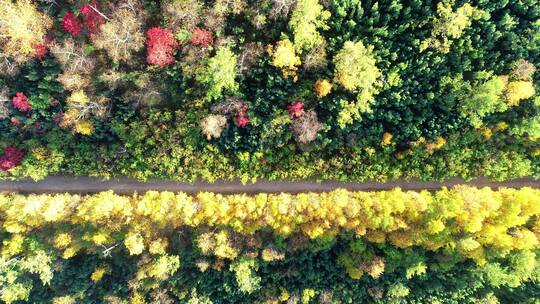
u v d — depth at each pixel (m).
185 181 47.50
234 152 44.88
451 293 49.31
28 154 45.28
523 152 44.28
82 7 39.62
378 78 39.88
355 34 39.53
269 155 44.91
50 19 40.06
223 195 47.59
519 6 38.50
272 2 37.94
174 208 44.56
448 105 41.16
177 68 40.97
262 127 42.59
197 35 39.03
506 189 45.12
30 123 43.44
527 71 39.31
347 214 43.34
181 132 43.94
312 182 47.28
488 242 44.56
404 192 46.19
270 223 43.97
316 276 48.44
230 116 42.75
